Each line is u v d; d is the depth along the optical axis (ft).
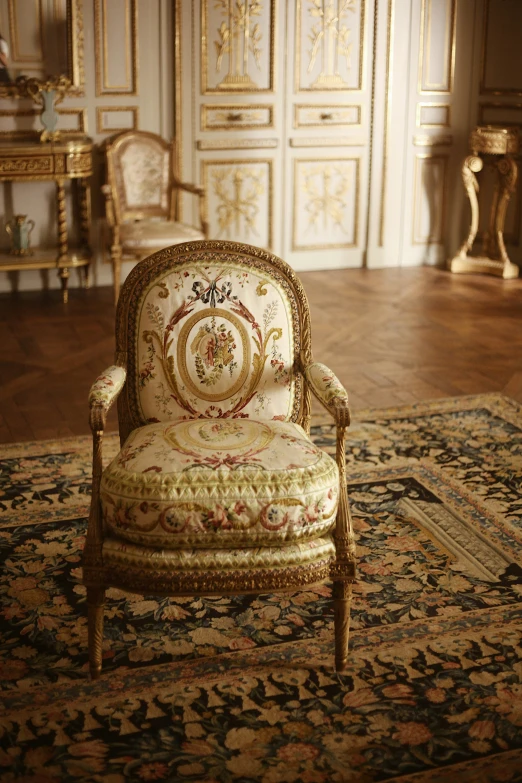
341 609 6.45
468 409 11.76
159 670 6.64
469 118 19.66
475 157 18.60
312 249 19.40
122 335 7.39
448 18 18.81
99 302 16.76
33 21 16.06
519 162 19.17
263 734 6.00
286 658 6.79
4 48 15.74
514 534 8.63
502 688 6.46
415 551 8.32
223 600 7.55
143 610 7.38
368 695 6.39
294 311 7.50
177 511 6.02
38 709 6.19
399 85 18.92
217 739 5.95
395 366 13.37
